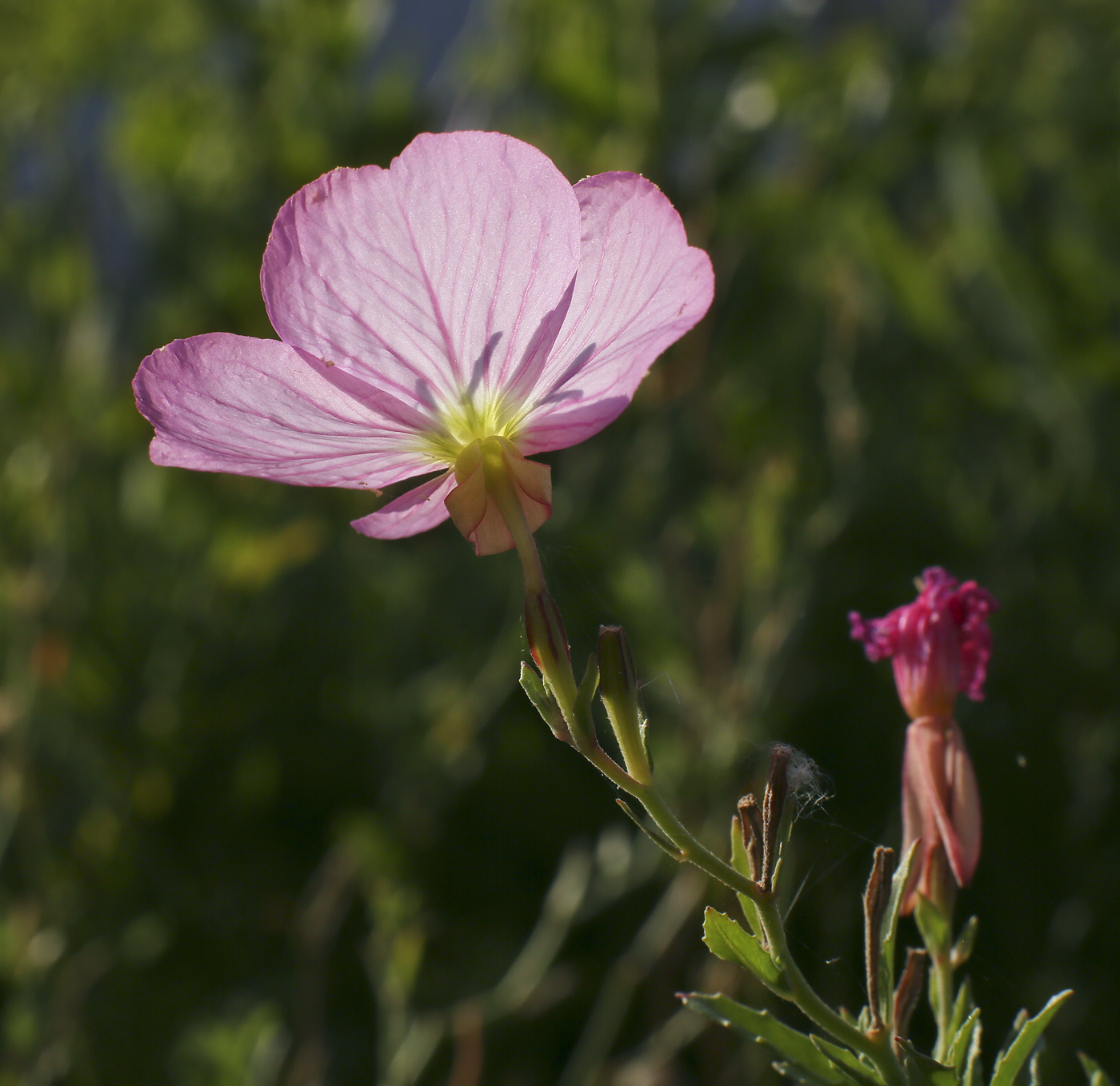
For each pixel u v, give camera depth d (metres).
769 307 0.88
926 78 0.84
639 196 0.44
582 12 0.84
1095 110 0.87
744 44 0.83
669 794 0.72
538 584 0.45
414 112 0.98
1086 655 0.82
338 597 0.97
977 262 0.87
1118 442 0.83
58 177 0.97
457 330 0.45
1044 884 0.77
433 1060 0.76
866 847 0.76
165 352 0.44
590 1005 0.80
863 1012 0.46
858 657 0.83
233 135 0.98
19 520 0.89
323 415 0.45
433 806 0.84
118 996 0.80
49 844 0.86
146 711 0.90
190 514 0.99
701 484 0.91
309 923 0.80
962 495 0.88
